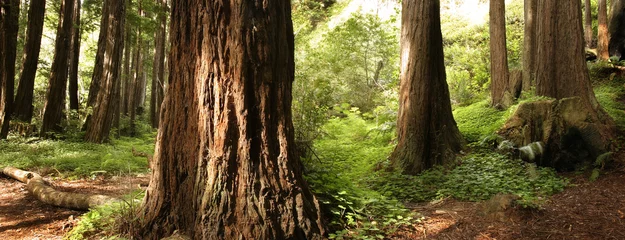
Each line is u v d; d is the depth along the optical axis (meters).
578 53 8.23
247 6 3.78
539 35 8.77
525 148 7.53
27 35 14.03
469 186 6.62
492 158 7.71
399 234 4.45
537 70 8.81
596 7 20.91
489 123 10.77
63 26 14.64
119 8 13.84
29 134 12.96
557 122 7.59
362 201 4.85
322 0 29.22
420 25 8.40
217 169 3.70
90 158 10.09
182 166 3.95
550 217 4.95
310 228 3.81
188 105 3.94
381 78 18.16
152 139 16.00
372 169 8.70
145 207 4.14
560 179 6.89
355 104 16.58
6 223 5.13
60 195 5.94
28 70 14.02
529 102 8.10
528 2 12.41
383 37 17.25
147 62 27.67
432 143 8.18
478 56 19.20
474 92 16.62
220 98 3.75
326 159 8.33
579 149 7.43
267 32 3.89
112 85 13.62
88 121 15.09
